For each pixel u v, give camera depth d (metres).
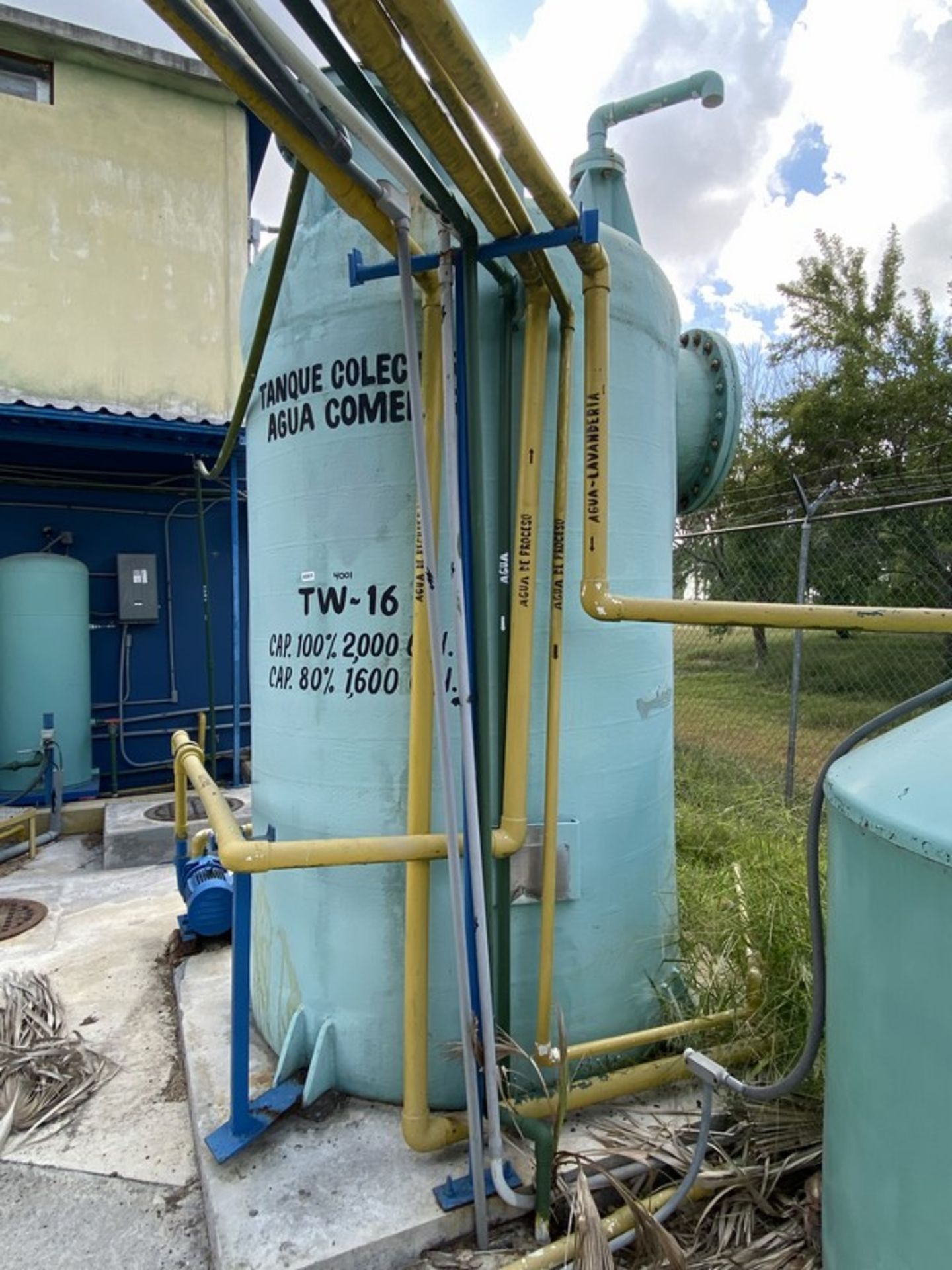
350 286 1.69
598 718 1.86
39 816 4.59
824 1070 1.37
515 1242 1.48
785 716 6.93
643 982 1.98
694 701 7.59
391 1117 1.75
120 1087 2.06
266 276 2.02
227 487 5.72
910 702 1.17
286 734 1.94
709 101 2.03
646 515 1.95
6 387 6.08
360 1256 1.41
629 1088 1.74
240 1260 1.38
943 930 0.90
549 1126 1.59
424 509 1.32
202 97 6.77
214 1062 1.99
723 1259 1.40
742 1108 1.67
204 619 5.50
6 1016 2.28
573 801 1.83
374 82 1.47
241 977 1.59
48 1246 1.54
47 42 6.16
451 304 1.39
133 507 5.62
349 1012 1.82
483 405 1.73
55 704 4.91
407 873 1.58
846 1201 1.10
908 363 12.79
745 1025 1.82
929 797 0.99
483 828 1.49
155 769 5.67
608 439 1.63
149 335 6.57
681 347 2.49
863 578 7.94
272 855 1.44
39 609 4.85
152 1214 1.62
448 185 1.70
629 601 1.58
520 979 1.78
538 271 1.55
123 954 2.86
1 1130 1.85
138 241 6.54
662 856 2.07
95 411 4.44
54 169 6.25
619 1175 1.55
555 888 1.75
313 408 1.83
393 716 1.77
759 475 12.55
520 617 1.66
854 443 12.08
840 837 1.14
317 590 1.85
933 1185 0.92
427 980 1.58
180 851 2.81
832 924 1.17
